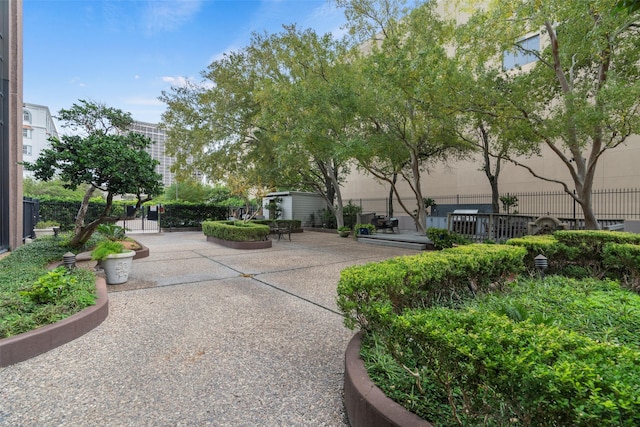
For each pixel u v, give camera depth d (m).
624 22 6.16
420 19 9.53
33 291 3.68
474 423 1.51
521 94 7.43
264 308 4.49
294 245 12.42
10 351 2.81
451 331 1.63
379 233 14.83
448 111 7.87
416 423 1.61
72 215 16.48
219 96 15.38
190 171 17.33
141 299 4.93
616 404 1.05
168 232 19.00
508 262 4.17
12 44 8.84
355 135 10.64
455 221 10.59
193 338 3.44
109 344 3.27
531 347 1.45
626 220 11.01
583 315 2.96
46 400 2.30
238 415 2.15
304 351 3.12
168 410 2.20
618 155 11.74
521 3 6.39
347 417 2.12
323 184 20.94
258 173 15.25
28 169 6.31
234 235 11.56
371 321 2.32
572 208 12.78
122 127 8.50
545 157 13.67
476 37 7.04
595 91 6.94
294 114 10.76
